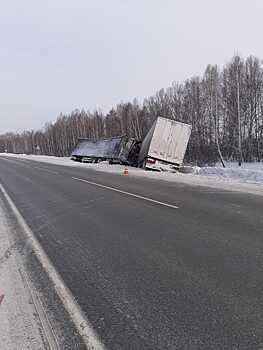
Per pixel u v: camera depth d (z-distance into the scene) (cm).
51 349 285
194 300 365
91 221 773
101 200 1059
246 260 480
